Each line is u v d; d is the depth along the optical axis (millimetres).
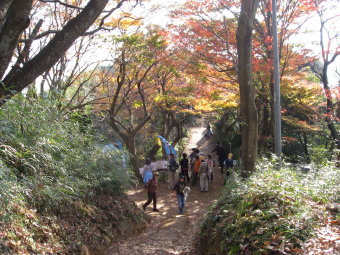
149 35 16203
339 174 6664
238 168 10156
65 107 9672
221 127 28531
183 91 17625
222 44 13984
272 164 8258
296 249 4324
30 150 6555
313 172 7227
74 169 8461
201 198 15180
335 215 5215
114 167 10586
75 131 8773
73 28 5570
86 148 9641
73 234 7219
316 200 5867
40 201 6895
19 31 5121
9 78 5520
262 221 5395
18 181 6094
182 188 12703
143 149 24516
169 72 17281
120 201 10656
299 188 5965
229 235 6027
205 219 7883
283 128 21188
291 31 14641
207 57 14172
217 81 15719
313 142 22531
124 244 8734
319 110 19156
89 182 9047
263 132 20094
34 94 8289
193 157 18609
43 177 6719
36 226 6305
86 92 13328
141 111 23219
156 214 12781
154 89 19078
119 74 15883
